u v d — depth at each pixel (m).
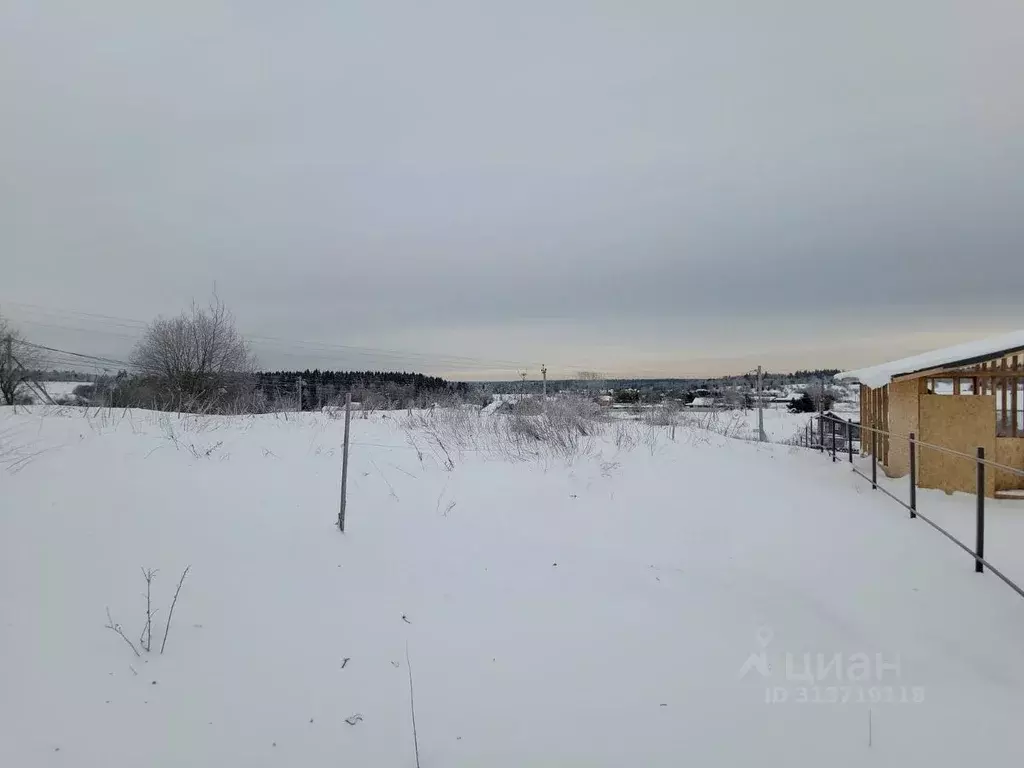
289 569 4.45
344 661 3.41
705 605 4.51
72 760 2.46
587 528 6.34
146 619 3.50
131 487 5.50
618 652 3.73
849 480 10.13
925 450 9.23
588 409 15.30
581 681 3.38
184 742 2.65
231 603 3.84
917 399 9.40
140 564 4.13
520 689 3.28
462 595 4.46
